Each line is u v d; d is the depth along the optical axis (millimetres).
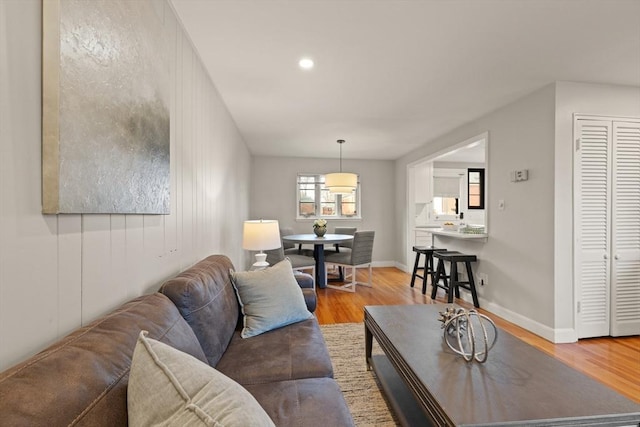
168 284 1349
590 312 2781
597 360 2375
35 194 790
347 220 6527
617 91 2807
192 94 2148
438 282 4285
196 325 1345
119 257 1206
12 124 727
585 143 2760
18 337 747
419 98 3102
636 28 1932
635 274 2834
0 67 698
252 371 1379
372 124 4023
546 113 2803
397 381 1842
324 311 3568
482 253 3662
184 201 1990
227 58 2311
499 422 1003
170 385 651
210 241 2693
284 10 1756
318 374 1385
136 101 1249
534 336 2859
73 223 940
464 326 1660
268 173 6324
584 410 1057
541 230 2857
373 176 6613
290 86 2807
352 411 1738
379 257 6609
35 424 514
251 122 3941
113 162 1087
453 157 6137
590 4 1705
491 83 2756
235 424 576
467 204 6574
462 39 2062
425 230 4820
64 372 636
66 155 856
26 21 760
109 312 1137
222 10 1754
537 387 1195
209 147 2633
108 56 1043
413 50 2197
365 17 1823
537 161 2900
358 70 2502
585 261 2771
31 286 785
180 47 1891
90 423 594
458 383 1224
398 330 1793
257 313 1844
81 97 912
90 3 945
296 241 4582
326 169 6508
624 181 2824
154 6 1472
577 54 2260
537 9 1751
